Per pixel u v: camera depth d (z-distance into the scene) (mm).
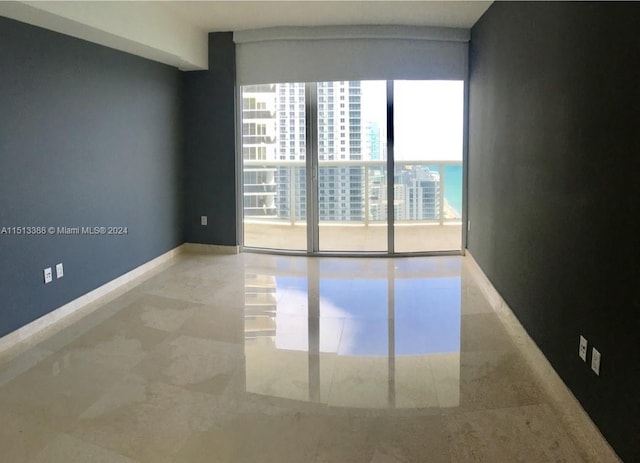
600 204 1932
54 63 3389
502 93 3676
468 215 5266
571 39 2260
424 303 3867
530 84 2941
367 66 4973
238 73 5262
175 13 4449
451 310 3699
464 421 2180
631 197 1680
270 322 3453
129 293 4113
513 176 3342
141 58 4562
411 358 2861
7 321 3004
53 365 2762
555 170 2469
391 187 5348
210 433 2105
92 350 2967
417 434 2086
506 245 3537
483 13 4348
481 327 3348
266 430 2129
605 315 1881
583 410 2090
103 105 3988
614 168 1811
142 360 2828
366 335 3219
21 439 2059
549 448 1978
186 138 5508
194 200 5594
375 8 4273
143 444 2027
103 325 3383
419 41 4949
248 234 5746
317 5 4203
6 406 2318
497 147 3840
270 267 4980
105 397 2406
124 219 4355
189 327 3350
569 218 2270
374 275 4676
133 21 3732
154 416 2238
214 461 1920
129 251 4457
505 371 2680
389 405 2328
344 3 4141
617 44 1790
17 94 3057
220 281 4473
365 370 2707
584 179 2092
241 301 3912
